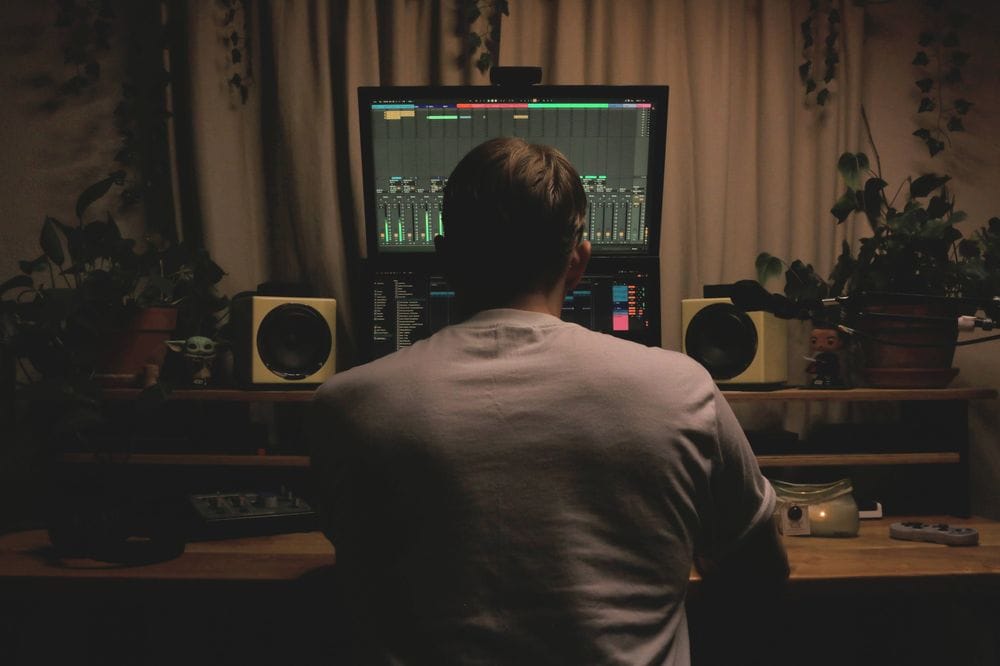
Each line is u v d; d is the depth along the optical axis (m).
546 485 0.76
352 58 2.04
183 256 1.83
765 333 1.77
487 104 1.85
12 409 1.94
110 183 1.79
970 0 2.24
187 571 1.33
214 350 1.82
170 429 1.81
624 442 0.78
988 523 1.76
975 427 2.22
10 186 2.04
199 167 2.00
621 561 0.78
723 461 0.87
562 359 0.81
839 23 2.20
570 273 0.95
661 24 2.12
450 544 0.76
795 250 2.19
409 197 1.87
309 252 2.04
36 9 2.05
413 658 0.77
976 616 2.14
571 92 1.84
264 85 2.07
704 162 2.13
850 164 1.97
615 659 0.76
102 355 1.76
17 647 1.84
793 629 2.14
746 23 2.19
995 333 2.19
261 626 2.02
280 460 1.72
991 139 2.25
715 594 1.24
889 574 1.30
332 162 2.05
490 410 0.78
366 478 0.80
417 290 1.86
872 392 1.77
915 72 2.25
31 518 1.85
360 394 0.82
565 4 2.10
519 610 0.76
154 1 2.04
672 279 2.10
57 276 2.04
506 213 0.87
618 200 1.88
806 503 1.61
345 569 0.83
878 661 2.16
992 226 1.93
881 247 1.88
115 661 2.01
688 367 0.86
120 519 1.39
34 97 2.04
